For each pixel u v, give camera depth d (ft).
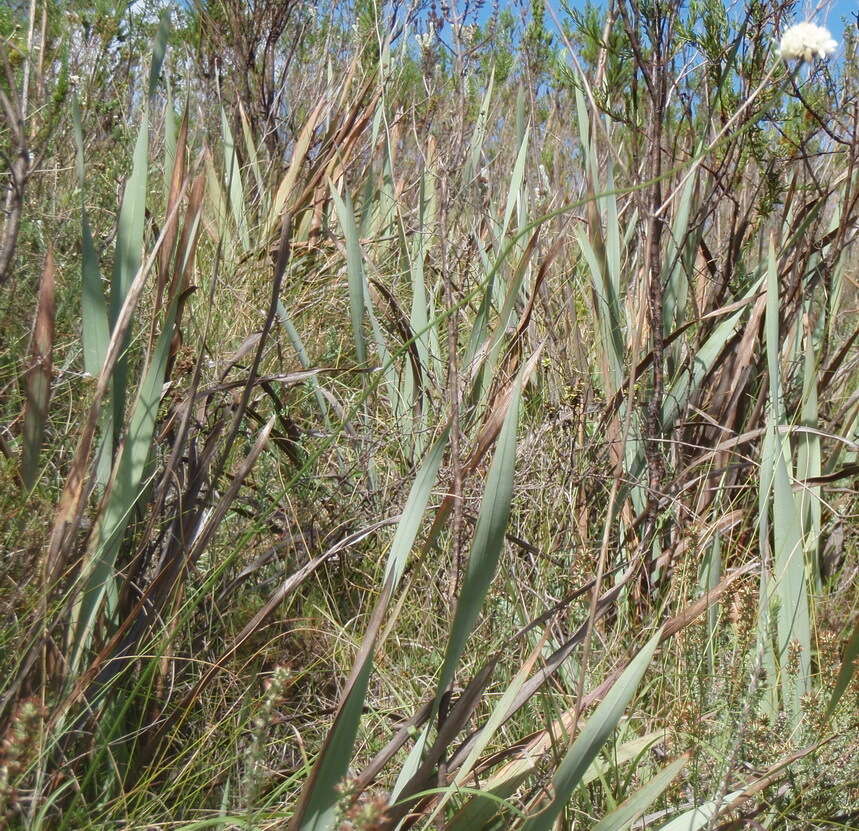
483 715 5.62
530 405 8.07
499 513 3.88
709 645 5.54
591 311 8.56
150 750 4.97
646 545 6.98
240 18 12.66
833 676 5.66
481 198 9.59
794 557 5.88
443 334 9.24
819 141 9.19
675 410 8.05
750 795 4.34
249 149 12.03
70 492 4.48
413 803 4.18
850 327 10.61
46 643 4.63
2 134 6.95
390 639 6.42
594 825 4.22
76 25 8.14
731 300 8.70
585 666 4.18
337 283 10.07
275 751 5.55
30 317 6.75
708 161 8.52
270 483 7.14
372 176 10.78
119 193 7.57
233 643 5.36
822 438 8.20
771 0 7.61
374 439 7.57
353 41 13.03
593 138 7.55
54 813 4.46
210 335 7.78
